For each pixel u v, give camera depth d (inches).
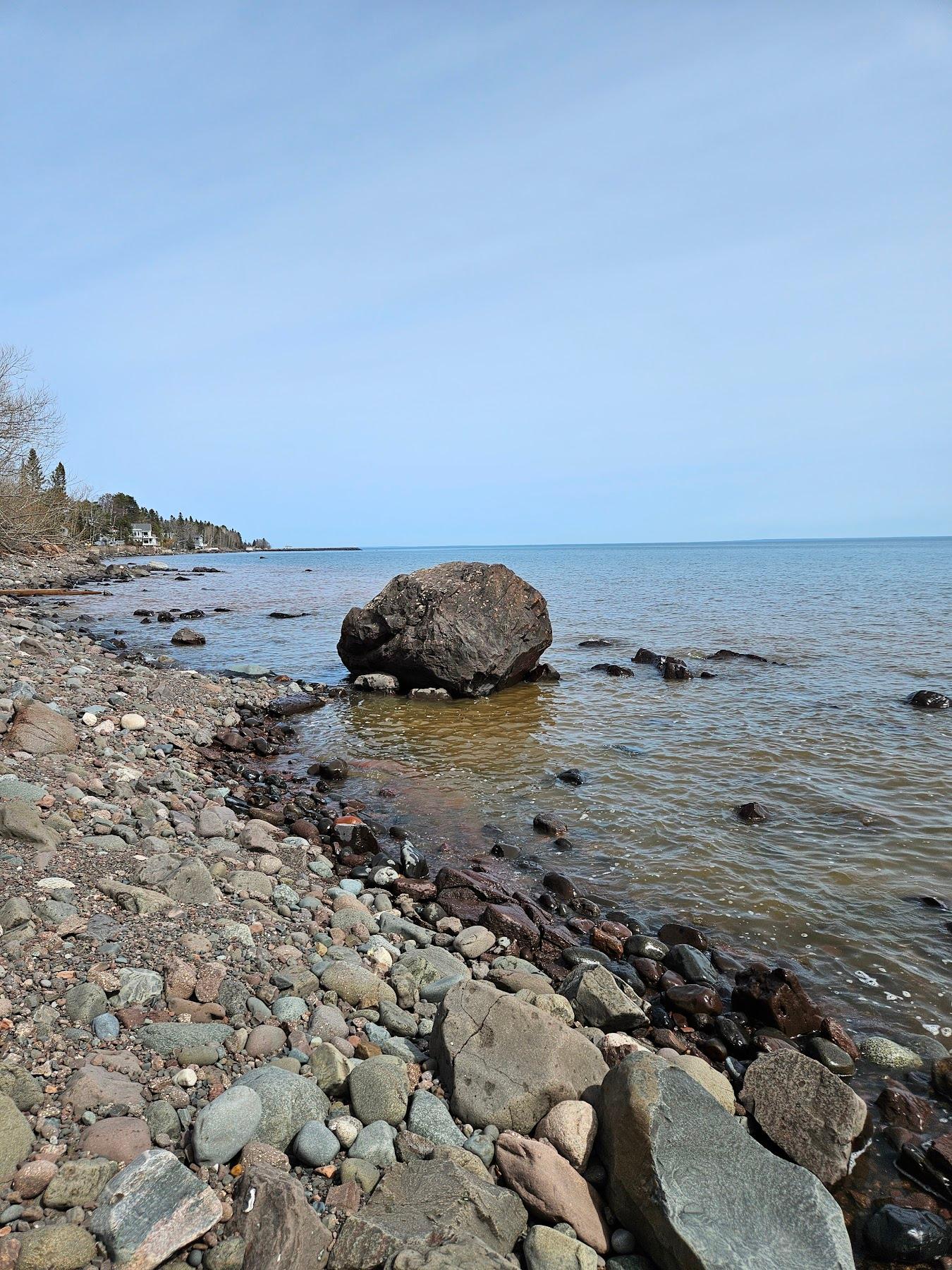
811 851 341.1
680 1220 133.9
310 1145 144.8
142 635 1062.4
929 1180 165.2
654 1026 225.5
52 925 195.2
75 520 2723.9
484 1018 185.9
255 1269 117.8
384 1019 204.1
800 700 639.1
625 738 532.4
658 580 2459.4
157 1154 130.7
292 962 217.2
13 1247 111.6
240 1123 142.1
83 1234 116.7
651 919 287.9
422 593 708.7
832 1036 217.5
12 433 1663.4
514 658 700.0
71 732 373.1
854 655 864.9
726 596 1739.7
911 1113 184.2
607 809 396.5
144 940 201.2
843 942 268.4
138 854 261.6
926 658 835.4
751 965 253.0
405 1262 119.0
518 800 412.5
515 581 720.3
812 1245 136.2
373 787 439.5
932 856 334.6
